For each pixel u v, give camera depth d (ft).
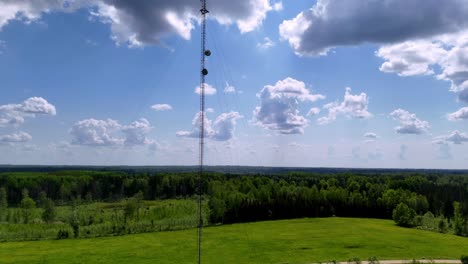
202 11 214.28
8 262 314.55
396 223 508.94
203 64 213.46
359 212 583.99
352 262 294.05
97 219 536.01
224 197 562.66
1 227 491.31
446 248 355.36
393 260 304.50
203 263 303.68
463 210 510.17
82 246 376.68
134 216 546.67
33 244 390.01
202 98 212.43
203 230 462.60
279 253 334.44
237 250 349.00
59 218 568.41
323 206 579.48
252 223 514.27
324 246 361.51
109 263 308.19
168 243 385.70
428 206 576.20
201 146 215.10
